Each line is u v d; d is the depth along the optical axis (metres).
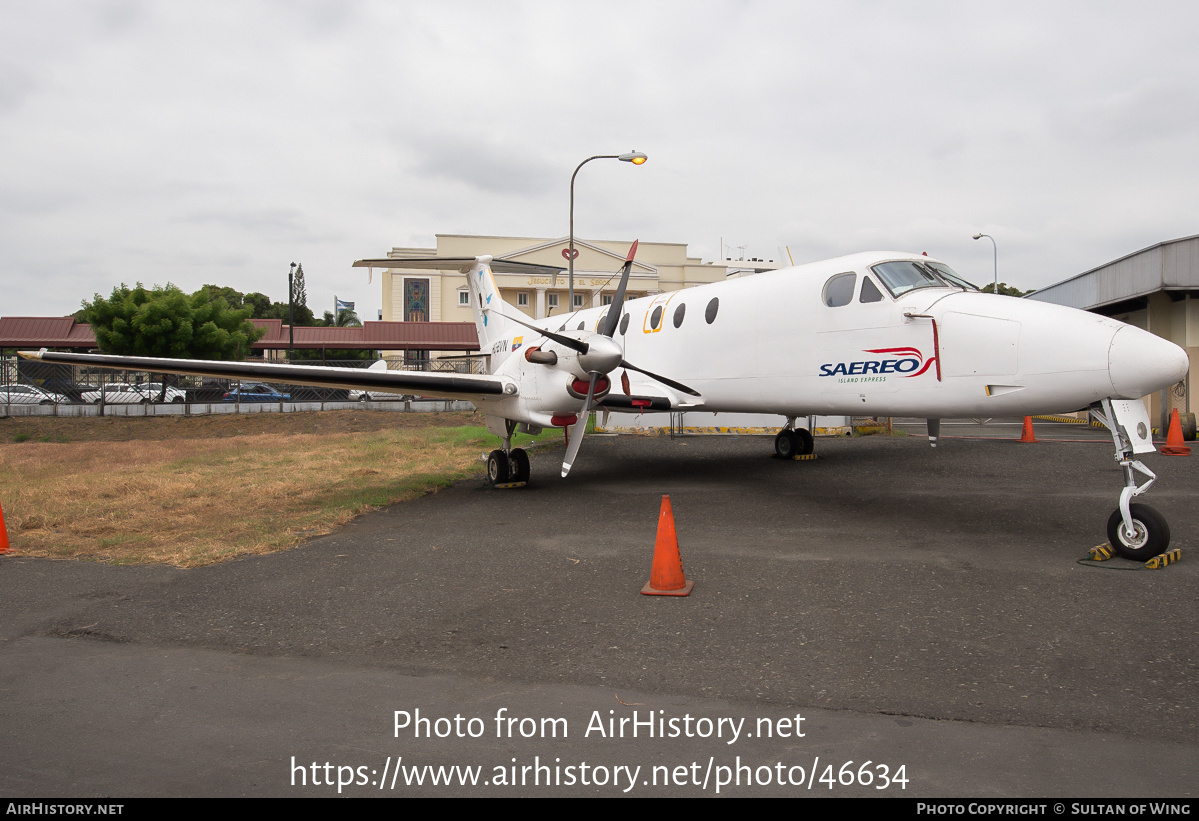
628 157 18.67
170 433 22.56
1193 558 5.82
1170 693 3.42
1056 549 6.21
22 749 3.03
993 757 2.88
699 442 15.98
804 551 6.25
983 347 6.83
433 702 3.46
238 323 34.62
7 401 25.55
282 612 4.81
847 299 8.20
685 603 4.89
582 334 9.03
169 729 3.21
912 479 10.32
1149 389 5.85
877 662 3.84
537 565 5.93
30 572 5.84
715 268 58.38
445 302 54.22
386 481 10.49
